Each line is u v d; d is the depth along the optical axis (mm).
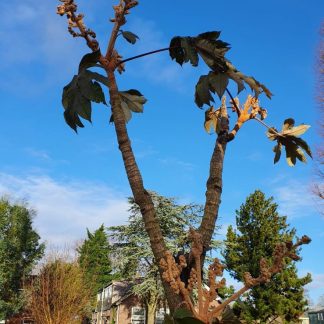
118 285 45219
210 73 4539
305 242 2803
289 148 5172
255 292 19781
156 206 28812
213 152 4270
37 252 37156
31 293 30375
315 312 37094
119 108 3947
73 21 4090
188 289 3062
